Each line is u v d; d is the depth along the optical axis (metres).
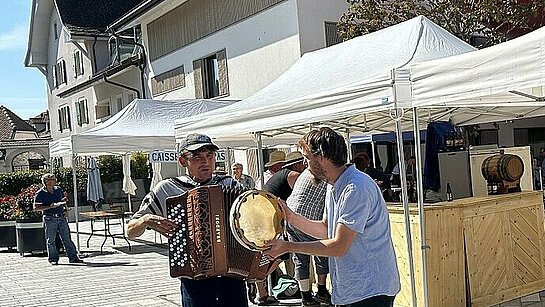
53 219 11.62
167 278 9.51
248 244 3.20
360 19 12.87
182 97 19.42
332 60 7.34
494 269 6.52
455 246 6.21
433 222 6.03
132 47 24.56
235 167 10.42
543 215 7.06
